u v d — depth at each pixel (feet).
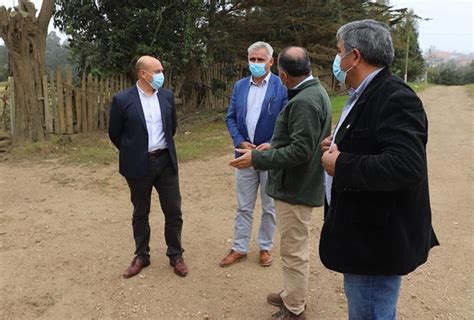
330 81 68.28
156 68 11.37
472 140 31.17
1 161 26.86
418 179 5.46
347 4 56.59
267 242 12.78
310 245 14.25
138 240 12.39
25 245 14.44
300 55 8.89
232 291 11.46
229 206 18.28
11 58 29.55
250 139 12.24
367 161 5.69
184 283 11.87
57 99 31.01
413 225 6.10
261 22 50.11
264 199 12.50
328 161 6.14
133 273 12.21
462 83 216.95
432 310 10.57
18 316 10.42
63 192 20.38
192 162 26.16
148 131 11.55
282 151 8.71
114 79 35.73
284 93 11.78
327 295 11.27
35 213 17.57
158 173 11.85
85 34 36.58
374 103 5.98
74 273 12.50
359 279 6.48
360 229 6.21
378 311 6.47
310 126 8.61
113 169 24.43
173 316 10.39
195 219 16.76
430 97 68.54
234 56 49.32
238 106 12.34
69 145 30.14
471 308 10.66
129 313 10.52
